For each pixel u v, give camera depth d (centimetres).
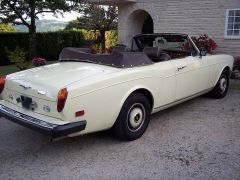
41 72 422
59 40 1738
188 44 571
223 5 962
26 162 375
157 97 464
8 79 421
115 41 1925
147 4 1158
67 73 402
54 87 360
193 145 418
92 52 527
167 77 475
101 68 417
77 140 438
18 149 412
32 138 449
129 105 418
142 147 412
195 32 1041
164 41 593
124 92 407
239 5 928
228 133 461
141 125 445
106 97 385
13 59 1035
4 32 1448
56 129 344
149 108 452
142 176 339
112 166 362
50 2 1165
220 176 337
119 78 398
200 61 556
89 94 366
